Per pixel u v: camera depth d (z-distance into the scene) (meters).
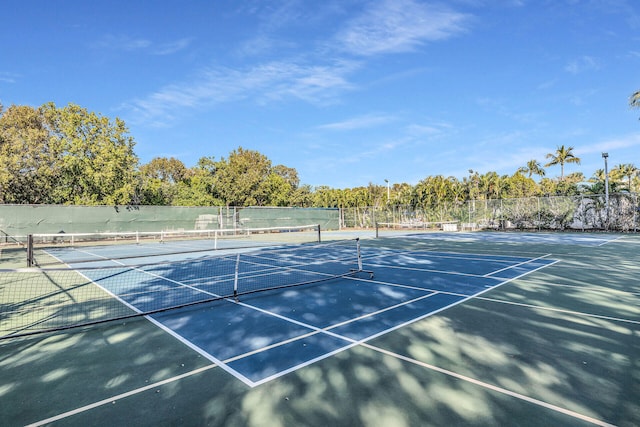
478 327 6.00
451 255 16.20
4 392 4.08
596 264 12.78
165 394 3.95
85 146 32.31
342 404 3.64
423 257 15.64
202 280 11.02
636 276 10.43
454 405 3.57
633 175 43.94
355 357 4.84
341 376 4.28
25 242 25.45
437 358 4.74
